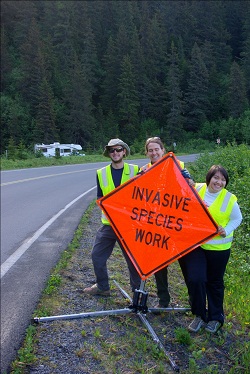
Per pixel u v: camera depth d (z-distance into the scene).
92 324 4.23
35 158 39.88
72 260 6.31
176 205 4.22
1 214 10.34
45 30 95.81
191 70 84.75
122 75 79.31
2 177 20.16
